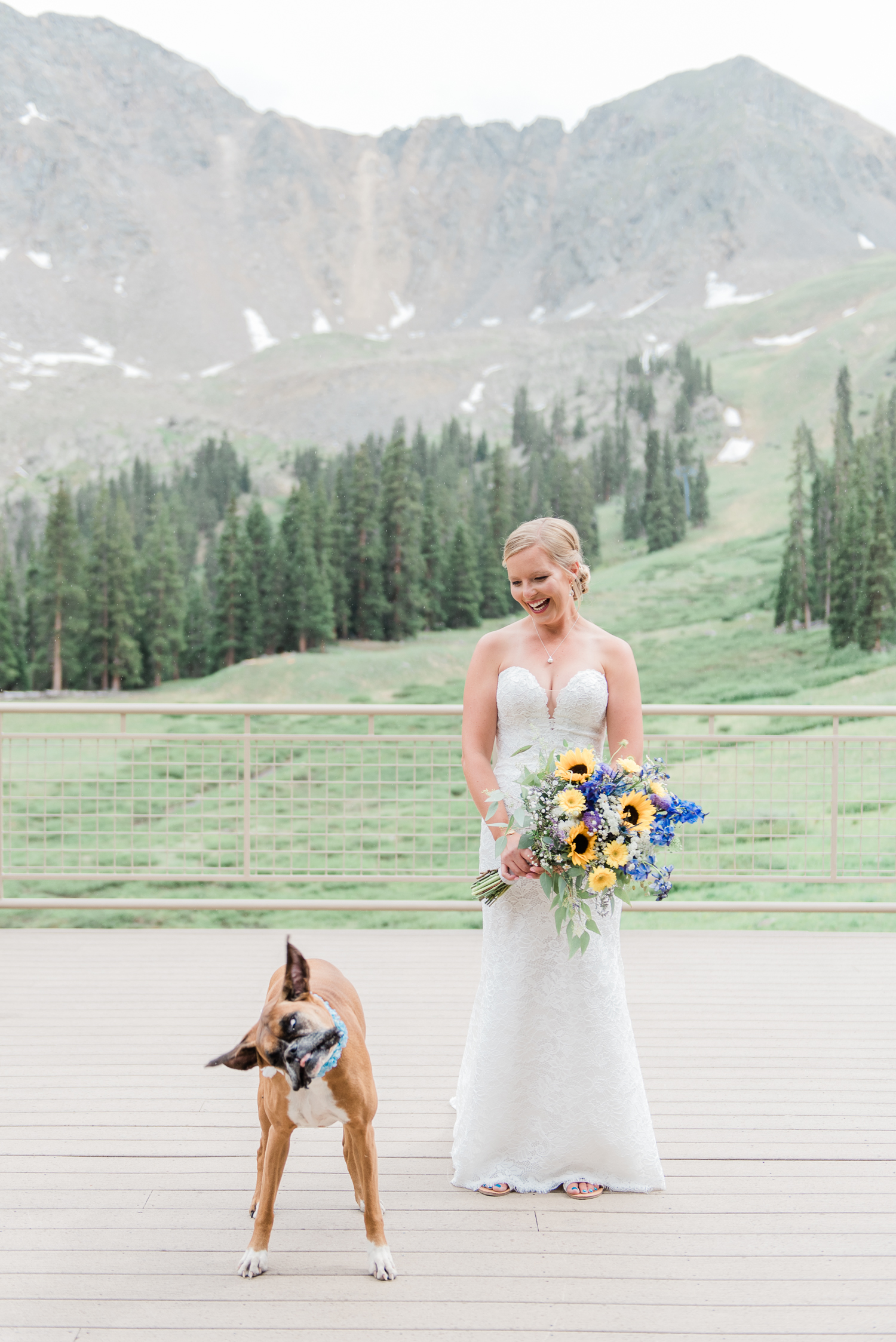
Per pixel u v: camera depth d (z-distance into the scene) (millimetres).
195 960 5297
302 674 66750
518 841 2764
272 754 5887
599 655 3010
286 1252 2584
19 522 122812
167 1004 4559
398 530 73562
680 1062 3881
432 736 5832
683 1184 2959
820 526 59844
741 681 53094
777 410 113875
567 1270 2512
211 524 105188
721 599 66938
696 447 110125
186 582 77562
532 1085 2932
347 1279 2465
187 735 5891
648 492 84375
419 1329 2268
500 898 2928
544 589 2906
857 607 54344
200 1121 3352
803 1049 4031
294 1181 2967
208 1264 2529
